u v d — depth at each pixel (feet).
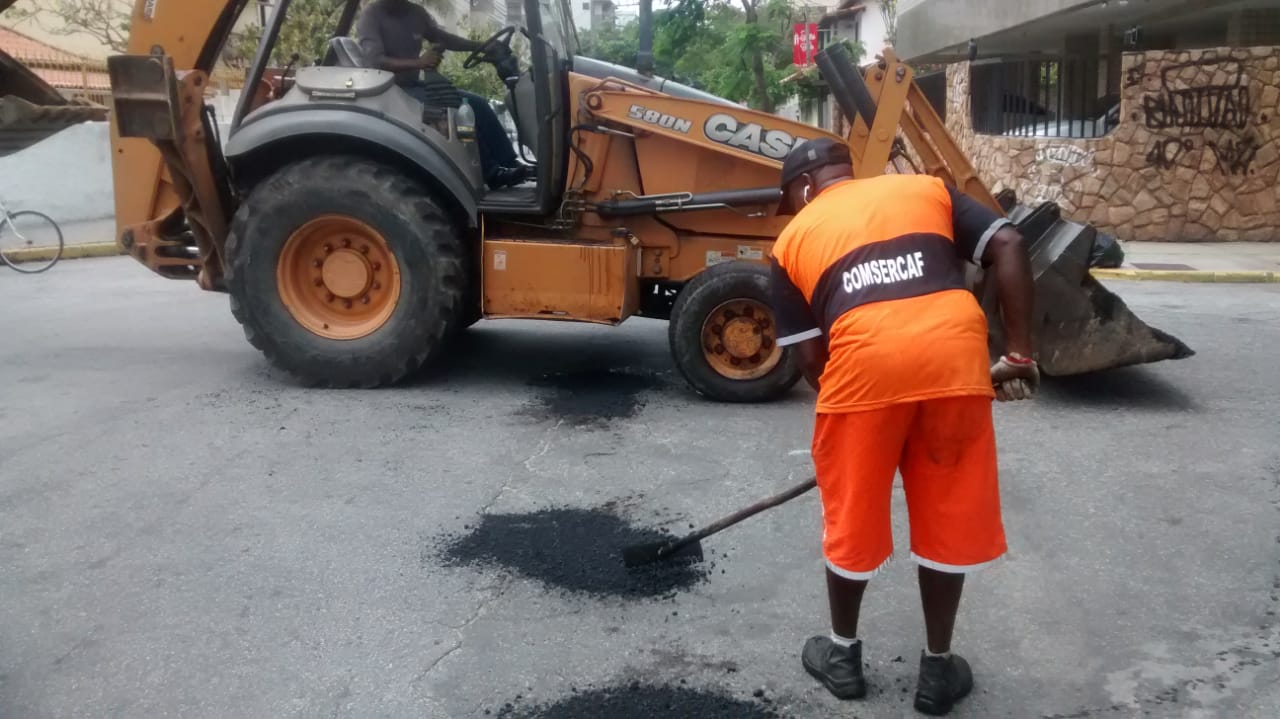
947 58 74.33
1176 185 41.65
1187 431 18.15
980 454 9.41
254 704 10.40
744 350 20.30
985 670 10.84
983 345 9.34
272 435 18.54
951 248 9.66
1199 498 15.16
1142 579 12.73
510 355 24.75
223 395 21.11
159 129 20.29
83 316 29.58
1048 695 10.37
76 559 13.61
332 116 20.24
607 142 20.98
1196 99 40.81
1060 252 19.26
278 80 24.09
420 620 12.03
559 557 13.61
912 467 9.66
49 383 22.08
